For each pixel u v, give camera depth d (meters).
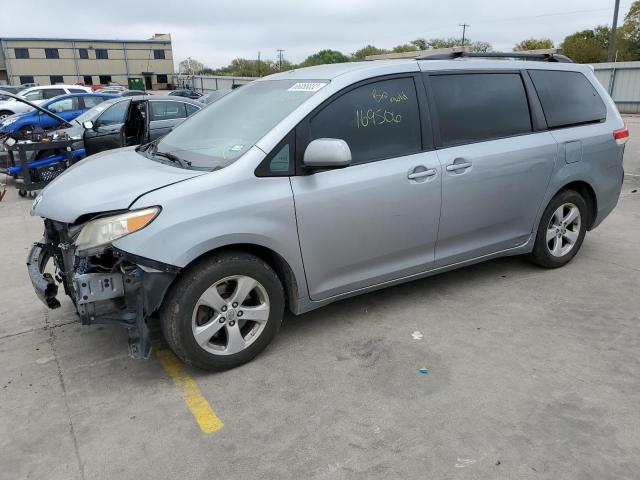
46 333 3.86
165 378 3.24
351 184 3.41
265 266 3.24
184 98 10.44
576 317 3.90
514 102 4.24
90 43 79.12
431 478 2.39
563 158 4.44
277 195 3.17
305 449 2.59
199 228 2.95
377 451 2.56
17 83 76.94
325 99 3.39
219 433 2.73
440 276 4.71
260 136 3.29
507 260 5.08
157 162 3.49
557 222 4.65
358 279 3.65
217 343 3.29
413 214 3.71
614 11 38.31
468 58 4.27
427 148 3.76
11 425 2.82
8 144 8.42
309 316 3.99
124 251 2.84
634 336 3.61
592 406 2.87
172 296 3.01
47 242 3.71
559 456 2.50
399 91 3.69
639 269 4.82
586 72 4.83
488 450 2.55
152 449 2.62
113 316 3.03
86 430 2.78
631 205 7.19
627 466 2.43
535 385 3.06
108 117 9.71
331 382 3.14
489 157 4.00
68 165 9.01
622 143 4.89
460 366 3.28
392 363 3.33
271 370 3.28
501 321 3.85
